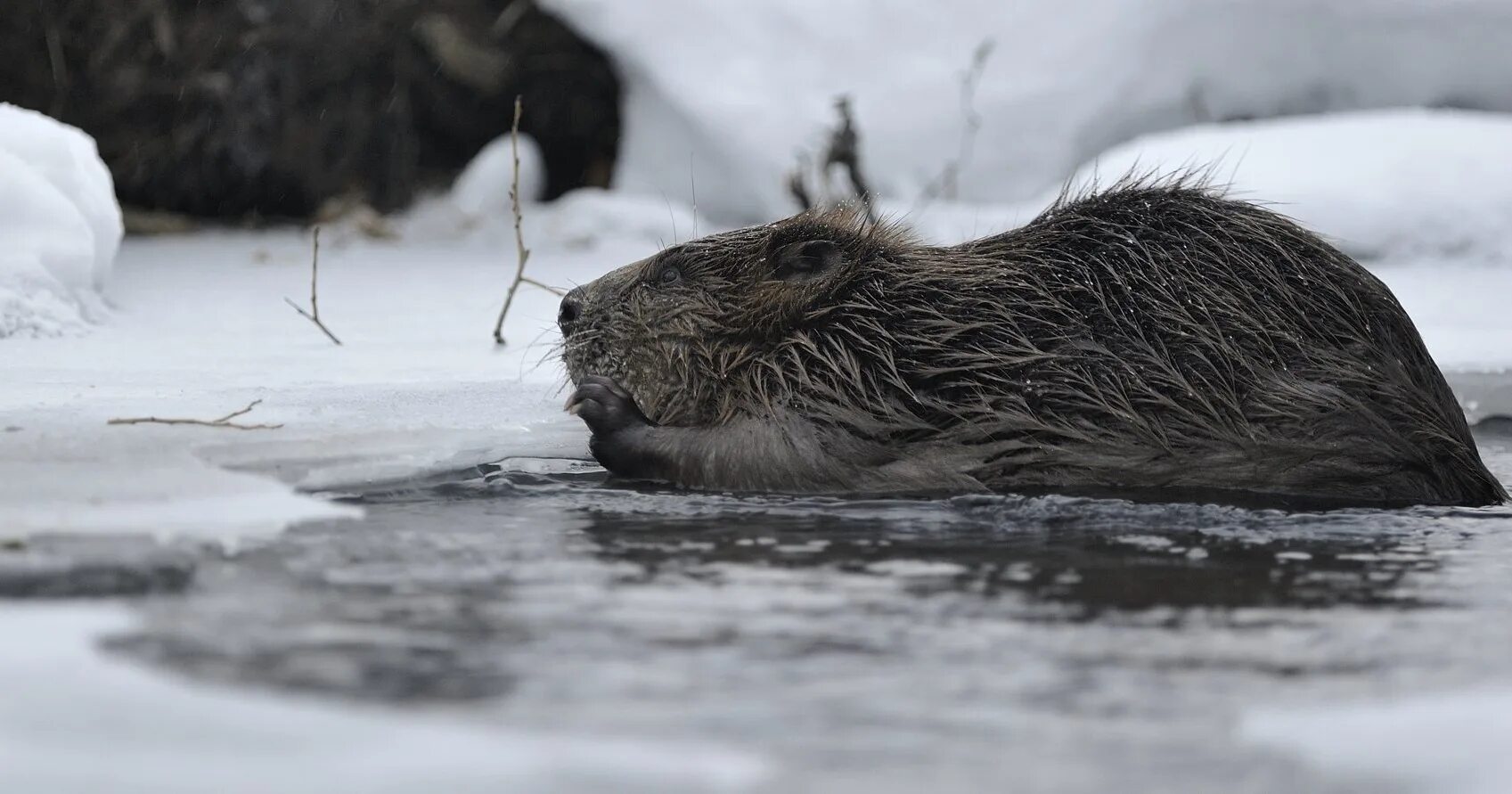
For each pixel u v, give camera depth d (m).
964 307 13.76
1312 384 12.80
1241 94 31.89
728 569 9.88
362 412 14.71
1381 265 28.61
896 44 32.12
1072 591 9.48
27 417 13.56
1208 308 13.07
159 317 21.34
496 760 6.27
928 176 31.55
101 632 7.93
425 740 6.47
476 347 19.53
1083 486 12.90
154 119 32.47
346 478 12.35
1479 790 6.30
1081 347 13.20
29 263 19.42
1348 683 7.62
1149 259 13.40
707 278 14.84
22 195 19.91
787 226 14.89
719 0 32.50
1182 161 28.91
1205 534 11.30
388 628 8.22
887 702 7.23
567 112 34.53
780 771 6.32
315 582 9.20
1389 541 11.16
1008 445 13.10
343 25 33.62
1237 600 9.33
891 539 10.98
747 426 13.41
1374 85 32.19
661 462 13.31
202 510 10.87
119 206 32.75
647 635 8.25
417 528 10.92
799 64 32.09
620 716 6.93
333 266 28.17
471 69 34.12
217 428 13.49
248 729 6.52
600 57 34.19
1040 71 31.62
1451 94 32.09
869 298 14.05
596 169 34.81
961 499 12.45
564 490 12.80
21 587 8.82
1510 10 31.58
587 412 13.55
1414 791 6.29
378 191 34.38
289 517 10.95
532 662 7.70
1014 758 6.53
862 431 13.35
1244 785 6.27
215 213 33.62
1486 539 11.27
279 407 14.70
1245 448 12.73
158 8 32.16
